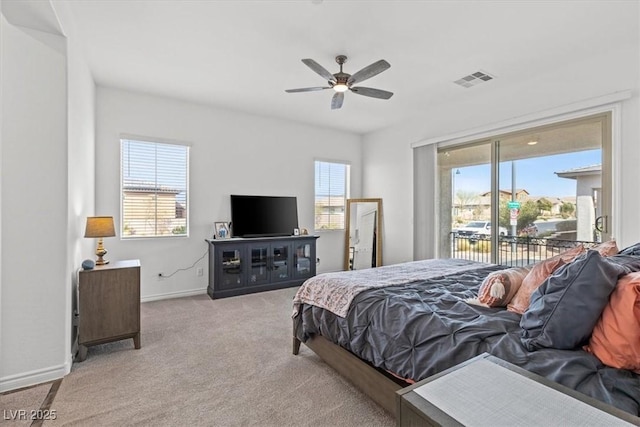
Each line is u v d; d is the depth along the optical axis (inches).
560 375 42.8
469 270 107.6
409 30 101.7
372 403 75.0
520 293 66.6
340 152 227.3
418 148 190.7
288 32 103.3
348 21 97.2
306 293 96.9
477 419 29.7
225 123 181.8
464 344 54.9
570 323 47.1
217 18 96.3
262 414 70.9
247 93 157.8
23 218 82.5
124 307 101.8
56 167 86.4
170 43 110.7
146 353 100.6
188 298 164.7
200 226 174.4
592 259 47.9
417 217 191.3
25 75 83.4
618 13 92.4
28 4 74.7
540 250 138.0
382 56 118.4
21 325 81.7
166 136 164.4
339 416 70.2
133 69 131.0
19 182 82.3
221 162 180.7
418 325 63.9
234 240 169.9
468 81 140.6
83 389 80.0
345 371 80.3
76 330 100.8
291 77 138.7
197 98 164.9
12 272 81.1
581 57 118.9
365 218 223.5
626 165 111.5
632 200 110.3
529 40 107.2
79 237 107.3
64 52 87.6
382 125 212.1
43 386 81.2
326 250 223.6
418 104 171.3
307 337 94.8
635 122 109.7
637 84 109.0
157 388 80.8
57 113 86.6
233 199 181.0
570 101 125.1
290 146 205.3
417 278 95.7
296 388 81.1
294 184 207.8
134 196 158.9
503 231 151.9
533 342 49.9
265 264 181.6
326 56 118.8
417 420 31.4
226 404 74.5
